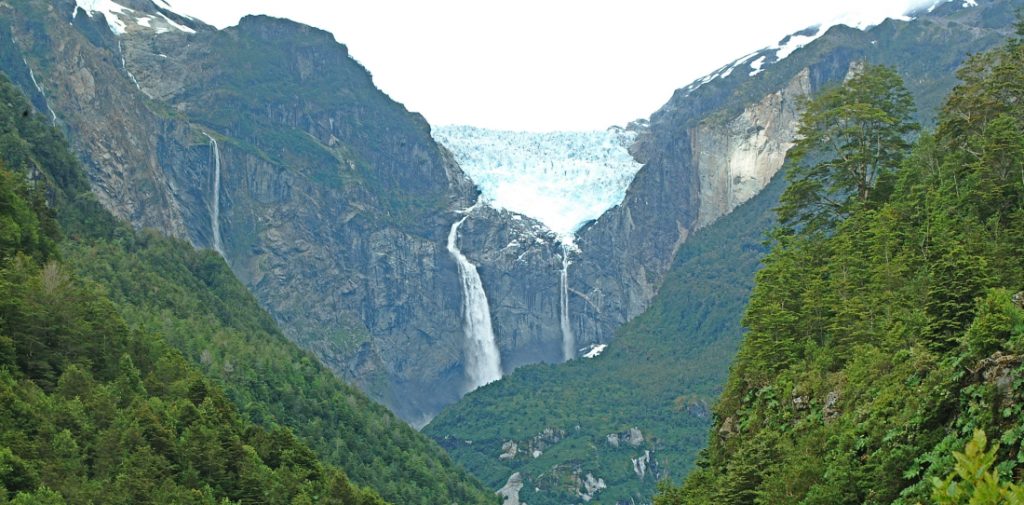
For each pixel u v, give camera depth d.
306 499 117.50
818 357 90.31
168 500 101.38
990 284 76.38
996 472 39.97
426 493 182.88
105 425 110.12
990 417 65.19
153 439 109.56
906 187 103.81
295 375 185.75
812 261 106.81
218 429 120.06
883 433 73.69
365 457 181.50
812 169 113.56
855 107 109.56
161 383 128.88
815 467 76.81
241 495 112.38
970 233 86.50
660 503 108.75
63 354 121.50
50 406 106.88
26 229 142.38
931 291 77.31
